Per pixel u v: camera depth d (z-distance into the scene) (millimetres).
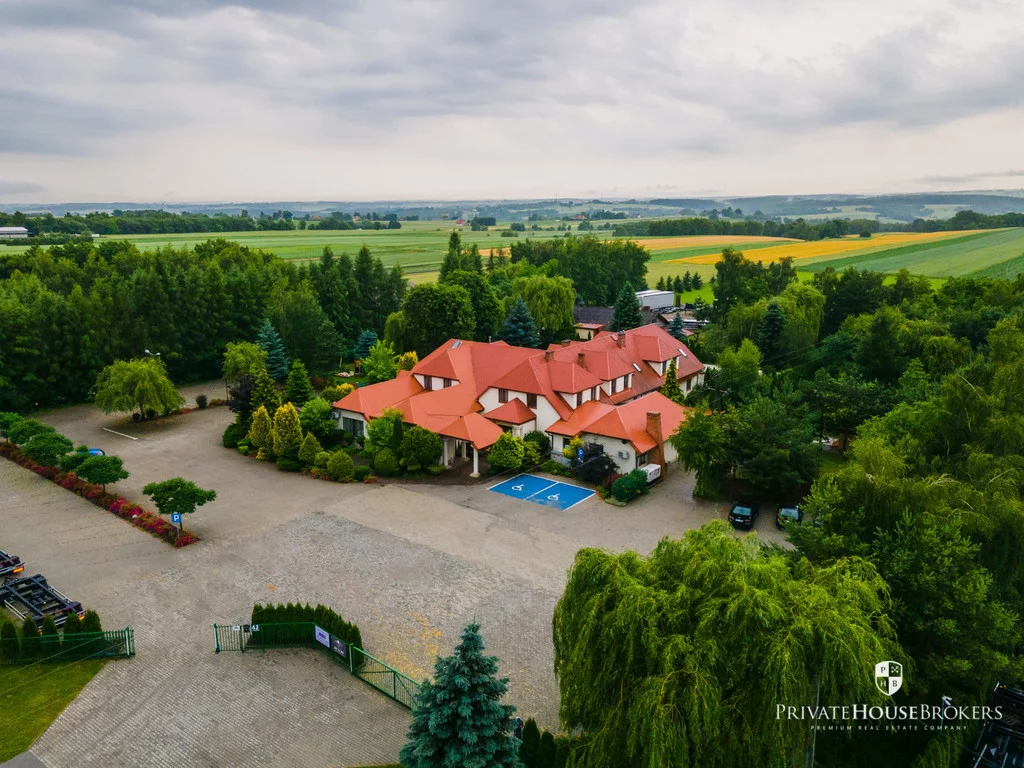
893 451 29828
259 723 24797
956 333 72062
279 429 50906
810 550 24828
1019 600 25906
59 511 42812
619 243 154625
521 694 26031
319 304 88625
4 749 23438
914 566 22797
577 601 19984
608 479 46688
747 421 44781
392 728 24594
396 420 50406
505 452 47750
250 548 37844
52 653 28344
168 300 74688
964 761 22891
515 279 121625
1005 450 32438
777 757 16328
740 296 114250
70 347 67125
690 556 19203
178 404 63406
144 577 34656
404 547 38000
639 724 16906
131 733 24266
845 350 72375
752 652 16781
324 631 28703
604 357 59469
